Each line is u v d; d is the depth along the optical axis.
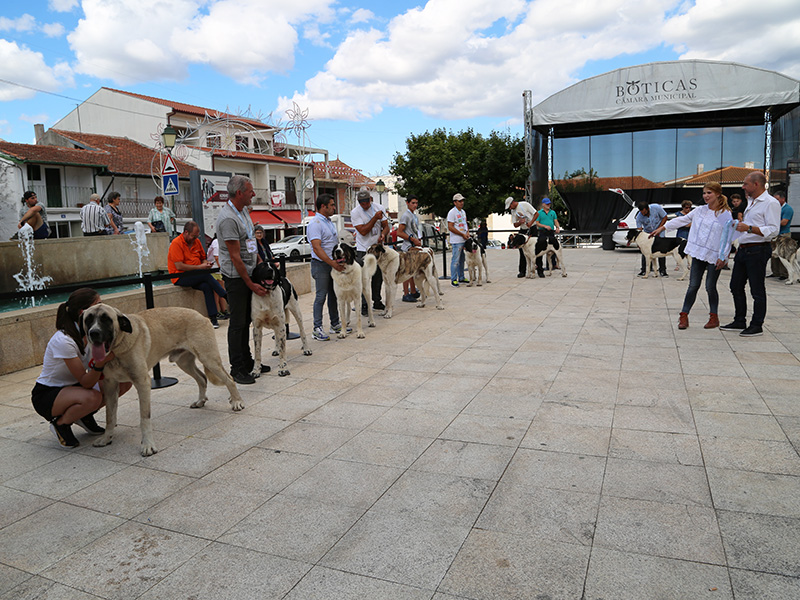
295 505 2.83
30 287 9.44
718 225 6.20
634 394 4.32
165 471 3.30
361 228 7.73
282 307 5.21
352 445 3.56
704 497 2.74
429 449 3.44
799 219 12.02
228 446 3.64
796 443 3.31
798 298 8.43
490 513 2.67
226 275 4.98
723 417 3.76
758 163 21.41
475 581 2.16
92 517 2.79
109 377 3.59
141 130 37.09
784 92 18.73
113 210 13.07
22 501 2.98
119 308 7.07
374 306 8.65
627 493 2.81
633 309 8.01
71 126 39.31
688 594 2.04
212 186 12.06
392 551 2.39
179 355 4.29
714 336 6.15
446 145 32.31
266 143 41.25
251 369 5.28
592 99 21.02
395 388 4.73
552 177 23.81
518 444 3.46
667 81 20.09
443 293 10.32
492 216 50.25
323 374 5.26
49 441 3.86
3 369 5.63
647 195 22.75
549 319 7.49
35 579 2.29
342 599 2.09
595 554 2.31
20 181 24.75
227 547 2.48
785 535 2.39
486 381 4.82
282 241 25.77
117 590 2.20
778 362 5.02
